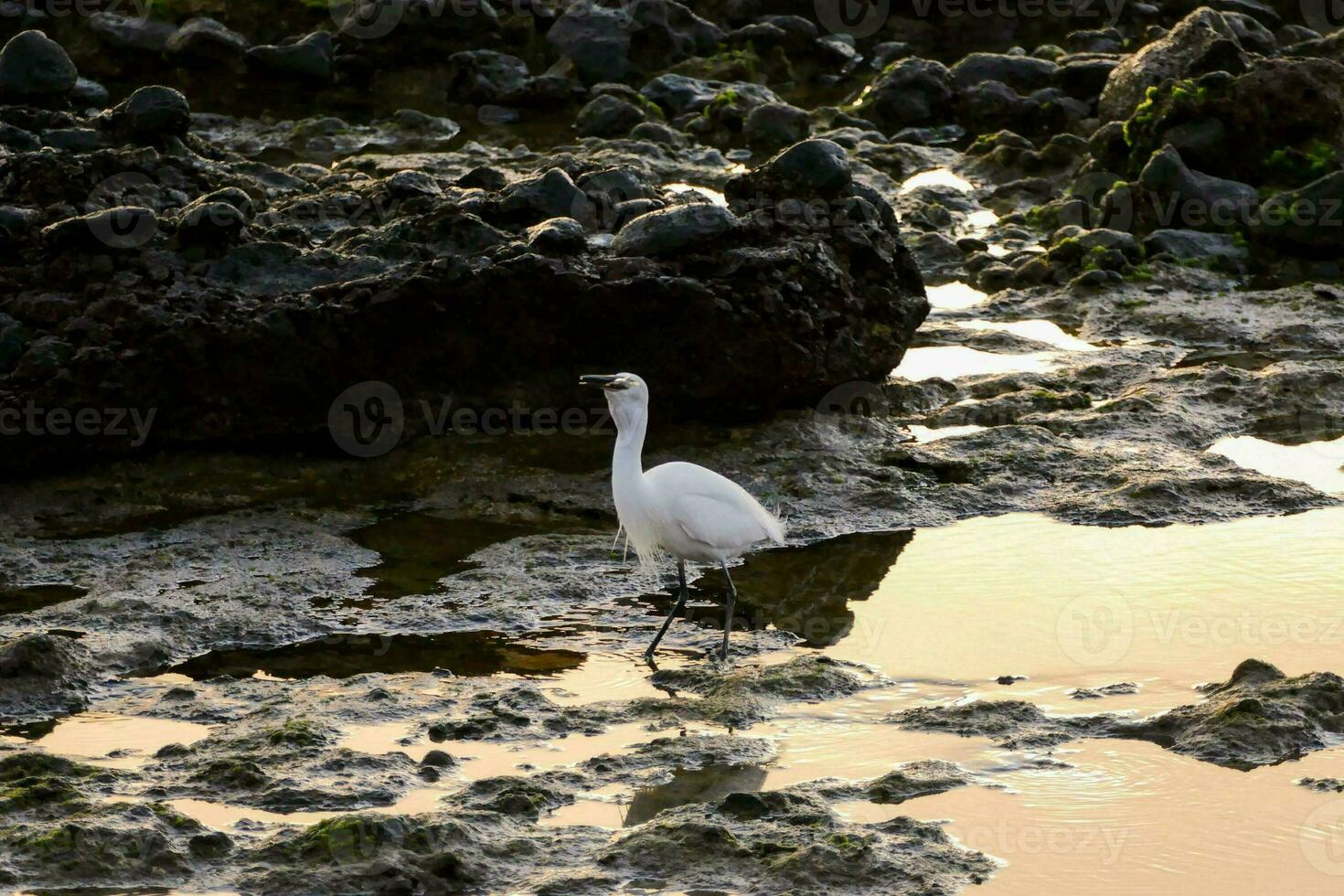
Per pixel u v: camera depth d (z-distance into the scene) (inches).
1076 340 828.0
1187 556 542.9
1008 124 1240.8
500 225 688.4
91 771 383.2
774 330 652.7
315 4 1301.7
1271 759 393.4
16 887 328.5
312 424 628.1
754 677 444.5
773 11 1439.5
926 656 465.4
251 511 580.7
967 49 1464.1
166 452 619.8
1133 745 404.5
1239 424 688.4
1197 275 901.8
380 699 432.1
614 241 664.4
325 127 1194.6
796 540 565.0
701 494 467.8
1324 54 1152.8
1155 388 724.0
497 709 422.9
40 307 605.9
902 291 729.0
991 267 927.7
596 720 422.3
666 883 332.5
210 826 358.6
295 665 462.9
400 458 629.3
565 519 584.7
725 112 1216.2
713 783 383.2
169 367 605.0
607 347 643.5
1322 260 927.7
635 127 1189.1
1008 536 568.1
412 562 542.0
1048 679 448.1
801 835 348.8
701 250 652.7
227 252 627.2
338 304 612.1
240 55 1264.8
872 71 1423.5
